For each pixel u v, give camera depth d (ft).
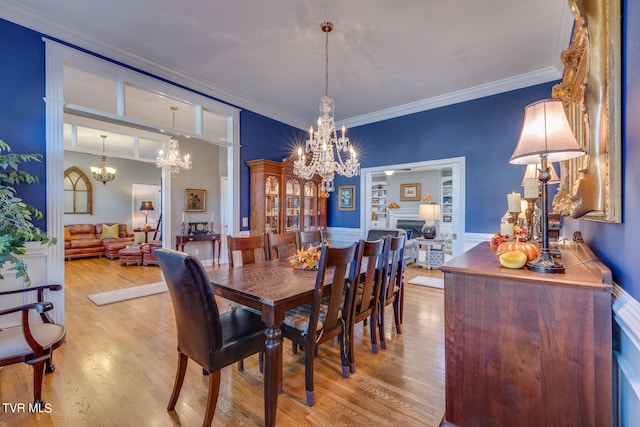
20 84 8.43
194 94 12.96
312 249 8.07
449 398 4.61
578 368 3.78
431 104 14.88
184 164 18.17
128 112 16.15
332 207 19.54
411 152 15.74
